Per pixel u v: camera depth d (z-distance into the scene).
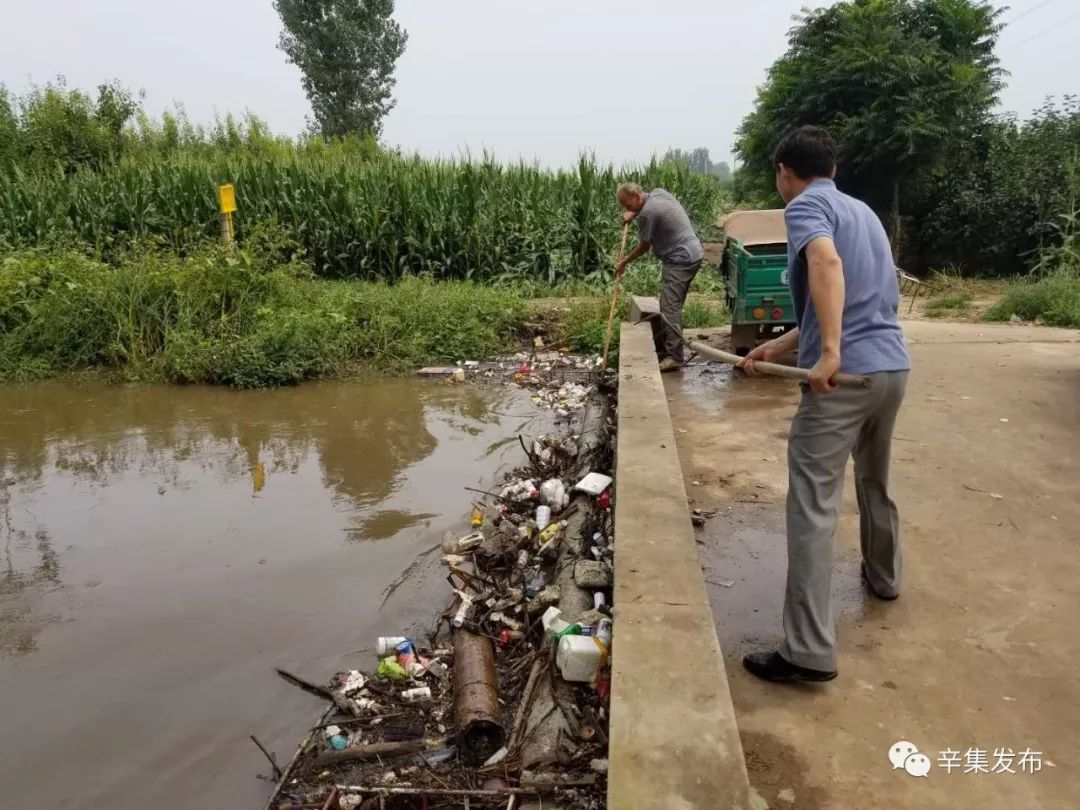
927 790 2.40
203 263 10.84
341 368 9.96
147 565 5.09
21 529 5.68
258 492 6.28
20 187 14.79
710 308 10.63
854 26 17.03
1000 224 16.58
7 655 4.14
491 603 4.37
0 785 3.24
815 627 2.82
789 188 3.01
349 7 35.72
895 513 3.31
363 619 4.41
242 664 4.03
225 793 3.20
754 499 4.62
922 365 7.39
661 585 3.02
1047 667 2.97
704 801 1.98
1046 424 5.64
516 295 12.37
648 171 17.31
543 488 5.63
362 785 3.17
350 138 25.94
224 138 24.11
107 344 10.40
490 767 3.18
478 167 15.20
